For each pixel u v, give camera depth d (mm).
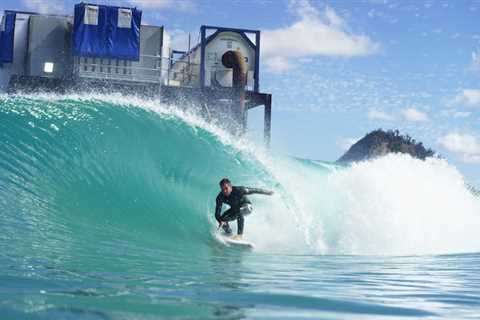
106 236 7855
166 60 40875
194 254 7520
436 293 4602
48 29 39719
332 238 11570
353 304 3754
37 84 37875
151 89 39062
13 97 13578
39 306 3047
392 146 98125
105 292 3725
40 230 7355
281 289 4387
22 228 7281
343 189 13695
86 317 2836
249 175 12664
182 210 10359
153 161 11672
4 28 39469
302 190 13188
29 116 11586
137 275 4832
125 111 13031
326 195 13320
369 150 98625
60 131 11312
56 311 2936
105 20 38969
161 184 11062
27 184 9305
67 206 8930
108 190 10055
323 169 15102
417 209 13742
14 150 10211
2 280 3924
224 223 9734
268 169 13484
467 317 3418
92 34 38719
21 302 3127
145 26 40531
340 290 4539
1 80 40125
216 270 5777
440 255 9828
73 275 4457
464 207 14469
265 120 40281
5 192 8781
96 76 39156
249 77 41406
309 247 10492
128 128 12195
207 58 40562
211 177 12125
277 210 11602
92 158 10883
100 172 10539
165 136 12523
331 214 12578
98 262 5523
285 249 9984
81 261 5465
